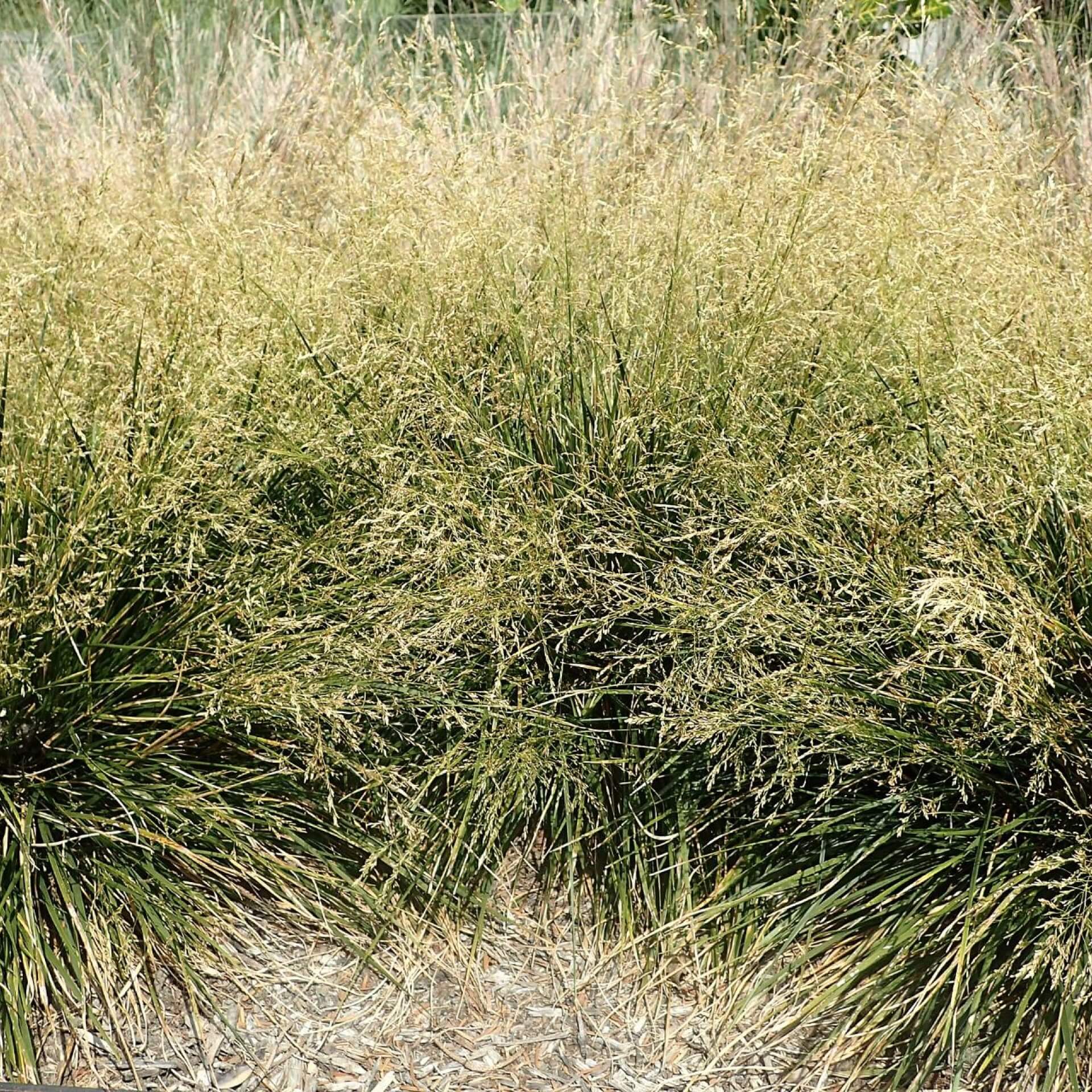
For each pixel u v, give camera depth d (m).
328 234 3.94
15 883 2.53
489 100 4.61
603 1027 2.63
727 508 3.03
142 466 2.80
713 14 5.93
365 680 2.95
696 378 3.26
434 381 3.27
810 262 3.31
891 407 3.09
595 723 3.18
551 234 3.54
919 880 2.54
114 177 4.16
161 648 2.73
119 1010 2.54
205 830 2.75
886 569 2.76
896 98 3.95
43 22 6.99
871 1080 2.47
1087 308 2.92
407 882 2.91
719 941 2.76
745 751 2.97
